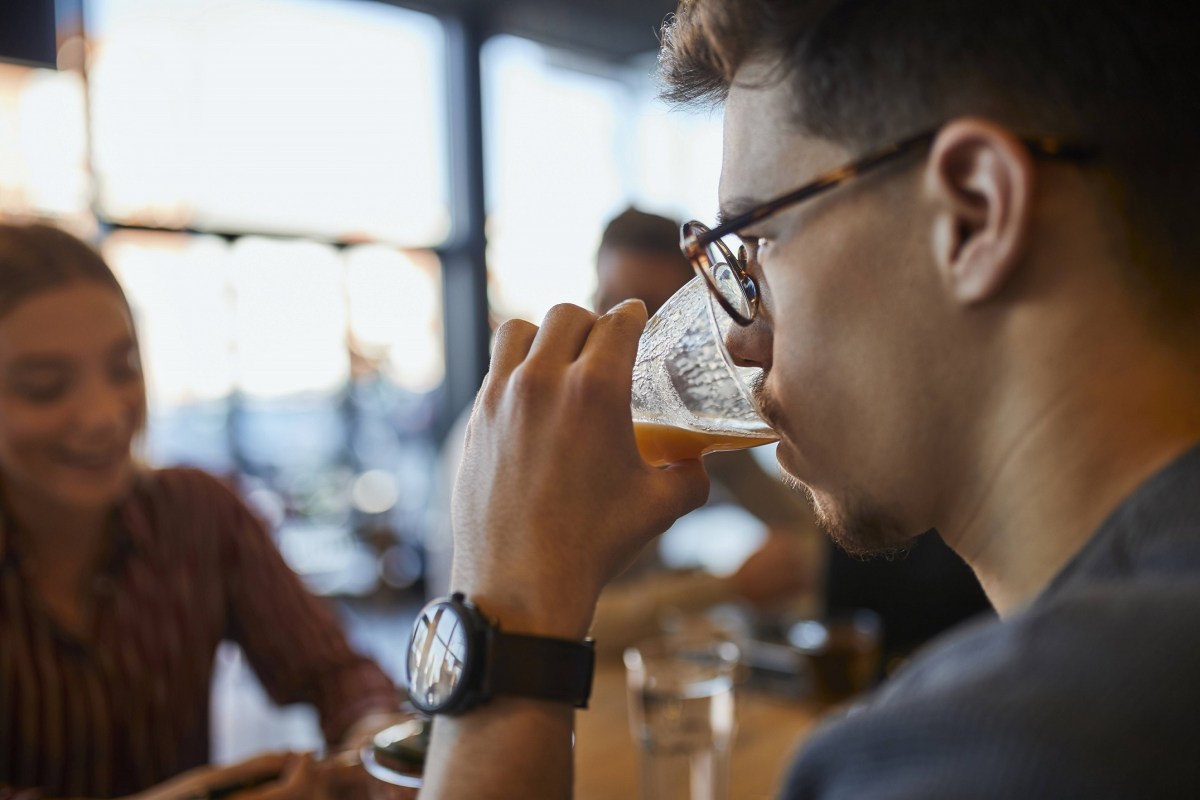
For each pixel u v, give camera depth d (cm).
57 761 129
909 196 51
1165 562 42
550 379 61
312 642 150
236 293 520
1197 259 47
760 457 260
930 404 52
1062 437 49
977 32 49
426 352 609
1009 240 47
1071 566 46
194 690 143
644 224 202
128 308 131
